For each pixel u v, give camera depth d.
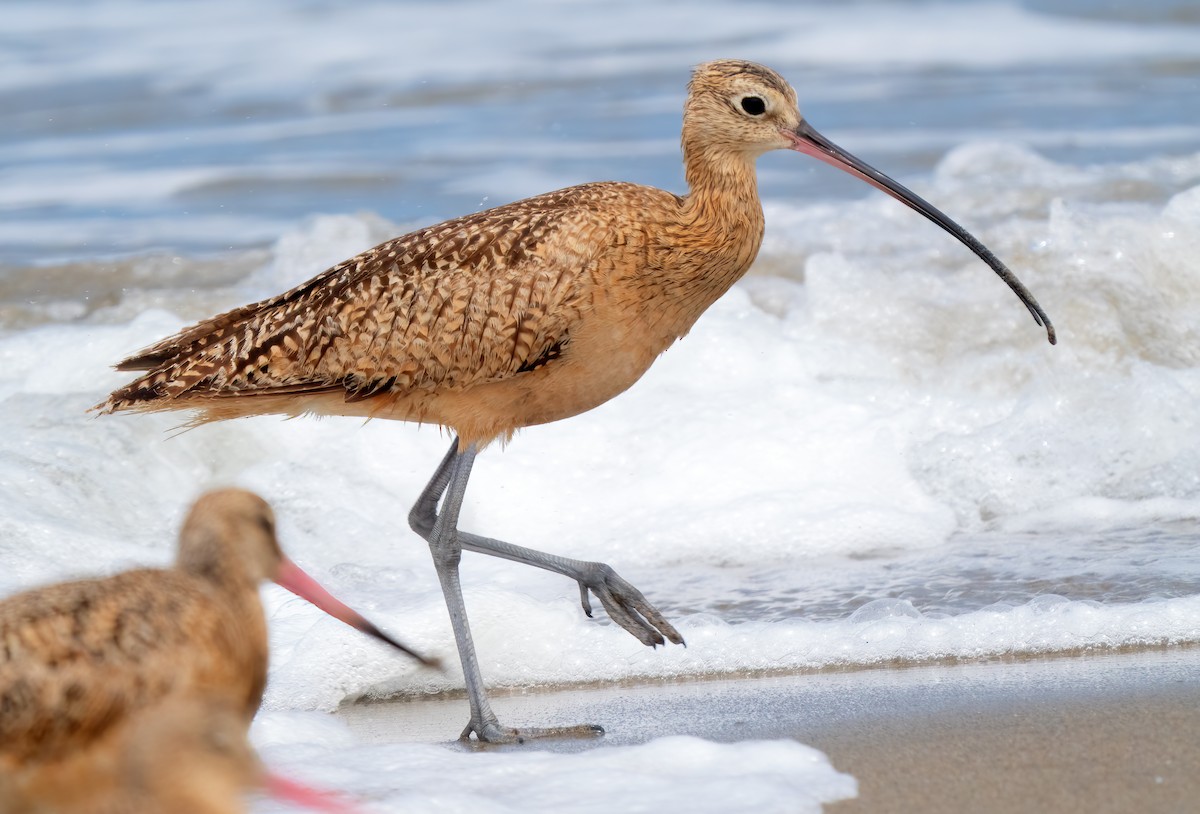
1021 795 9.38
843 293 20.39
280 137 32.56
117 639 7.94
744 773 9.92
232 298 22.05
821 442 17.19
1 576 14.42
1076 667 11.91
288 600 13.88
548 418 12.77
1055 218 21.69
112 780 7.93
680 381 18.56
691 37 40.12
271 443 17.38
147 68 37.94
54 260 24.19
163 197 28.36
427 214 26.52
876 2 43.03
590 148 30.61
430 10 42.72
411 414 12.56
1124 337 19.50
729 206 12.86
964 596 13.70
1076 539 15.20
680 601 14.18
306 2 43.09
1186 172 26.08
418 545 15.97
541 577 15.16
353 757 10.52
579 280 12.16
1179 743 10.11
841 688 11.80
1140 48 38.06
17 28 41.28
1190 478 16.30
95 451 16.72
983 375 18.97
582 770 10.03
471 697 11.40
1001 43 38.97
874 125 31.59
